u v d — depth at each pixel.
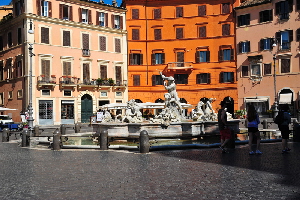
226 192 7.80
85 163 12.59
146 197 7.53
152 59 57.62
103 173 10.47
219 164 11.54
